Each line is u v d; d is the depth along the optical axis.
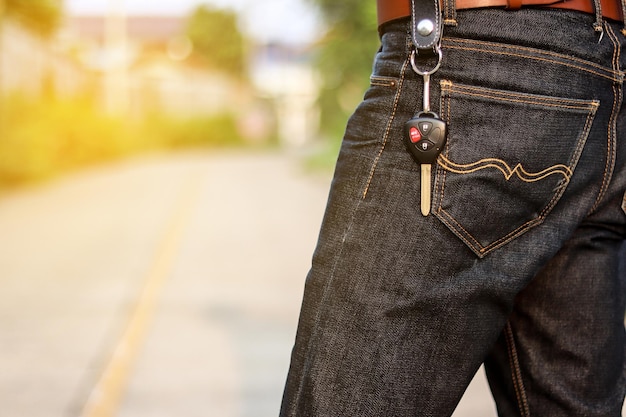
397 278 1.08
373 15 11.91
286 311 4.42
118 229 8.01
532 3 1.10
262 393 3.05
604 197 1.21
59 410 2.81
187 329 3.98
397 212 1.09
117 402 2.92
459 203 1.08
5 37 15.55
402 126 1.10
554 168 1.11
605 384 1.26
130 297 4.74
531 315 1.27
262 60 56.59
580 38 1.11
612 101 1.16
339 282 1.11
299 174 18.42
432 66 1.10
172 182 15.27
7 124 13.42
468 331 1.10
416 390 1.09
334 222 1.14
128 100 39.06
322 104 16.88
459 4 1.10
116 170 19.31
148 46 46.72
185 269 5.68
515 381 1.31
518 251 1.12
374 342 1.08
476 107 1.08
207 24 51.47
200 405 2.90
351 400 1.09
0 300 4.62
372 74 1.18
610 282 1.26
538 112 1.08
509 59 1.09
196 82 43.44
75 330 3.94
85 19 51.97
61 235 7.55
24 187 13.29
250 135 45.22
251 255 6.37
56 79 22.12
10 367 3.30
